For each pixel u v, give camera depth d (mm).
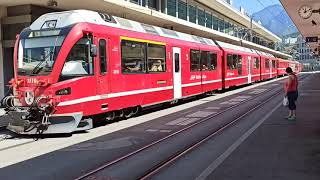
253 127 14172
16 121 13250
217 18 54969
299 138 11859
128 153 10430
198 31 45125
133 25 17891
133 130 14227
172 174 8258
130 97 16906
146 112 19641
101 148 11164
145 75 18266
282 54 102125
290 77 15906
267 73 52906
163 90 20172
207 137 12359
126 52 16609
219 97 27891
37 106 13039
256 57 45500
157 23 36094
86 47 14078
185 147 10969
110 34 15453
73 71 13617
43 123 12992
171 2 39000
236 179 7711
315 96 27188
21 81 13430
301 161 9070
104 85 15000
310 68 139250
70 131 13234
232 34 62969
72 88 13492
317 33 39375
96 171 8648
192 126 14859
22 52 13789
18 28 21812
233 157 9609
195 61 24953
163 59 20312
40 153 10711
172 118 17250
